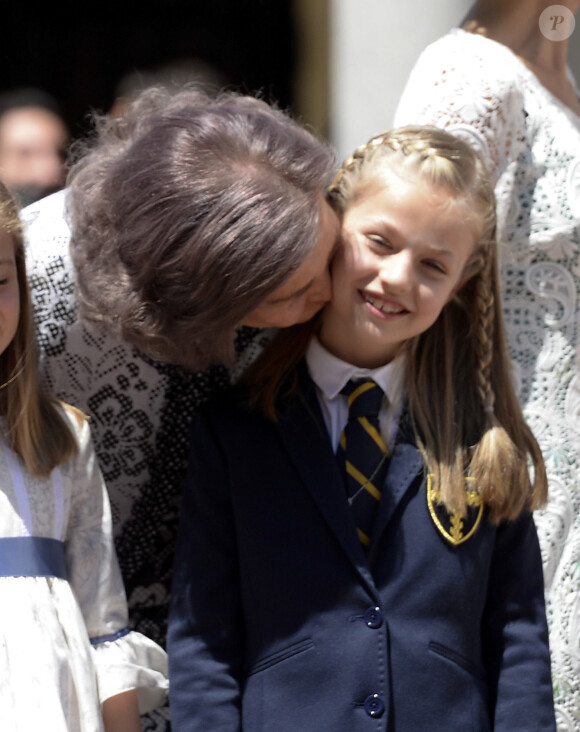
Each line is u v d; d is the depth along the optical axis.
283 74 8.27
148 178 2.64
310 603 2.81
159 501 3.23
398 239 2.79
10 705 2.67
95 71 8.50
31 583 2.81
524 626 2.91
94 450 3.11
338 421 2.98
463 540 2.87
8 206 2.86
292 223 2.61
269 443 2.94
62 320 3.06
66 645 2.82
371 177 2.85
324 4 7.48
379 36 6.48
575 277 3.27
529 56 3.48
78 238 2.86
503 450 2.91
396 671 2.76
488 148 3.20
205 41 8.48
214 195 2.59
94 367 3.12
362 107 6.56
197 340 2.71
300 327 3.04
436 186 2.81
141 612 3.28
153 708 3.05
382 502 2.88
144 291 2.68
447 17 6.40
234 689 2.84
